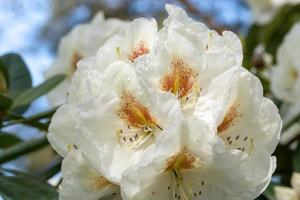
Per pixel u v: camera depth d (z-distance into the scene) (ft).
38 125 2.31
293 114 2.82
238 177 1.68
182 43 1.71
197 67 1.71
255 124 1.74
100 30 2.64
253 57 3.11
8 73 2.47
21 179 2.01
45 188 1.99
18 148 2.35
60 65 2.76
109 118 1.71
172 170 1.71
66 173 1.74
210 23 3.83
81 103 1.69
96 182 1.75
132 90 1.71
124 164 1.69
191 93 1.71
